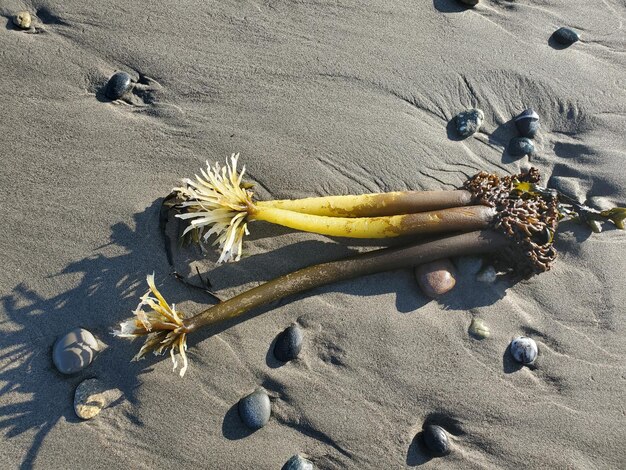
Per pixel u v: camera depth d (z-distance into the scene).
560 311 0.90
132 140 0.89
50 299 0.86
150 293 0.87
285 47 0.92
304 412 0.86
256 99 0.91
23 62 0.89
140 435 0.85
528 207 0.88
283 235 0.89
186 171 0.89
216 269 0.88
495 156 0.93
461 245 0.87
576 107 0.95
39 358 0.85
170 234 0.87
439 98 0.93
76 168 0.87
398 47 0.94
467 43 0.95
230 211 0.84
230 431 0.85
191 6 0.92
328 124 0.91
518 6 0.97
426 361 0.88
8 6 0.90
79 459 0.84
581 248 0.91
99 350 0.85
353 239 0.90
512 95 0.94
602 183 0.93
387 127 0.92
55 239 0.86
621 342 0.90
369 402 0.87
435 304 0.89
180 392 0.85
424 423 0.87
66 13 0.90
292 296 0.88
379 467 0.86
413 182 0.91
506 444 0.87
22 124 0.88
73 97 0.89
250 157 0.89
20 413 0.84
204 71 0.91
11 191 0.86
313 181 0.90
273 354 0.87
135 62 0.90
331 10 0.93
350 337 0.88
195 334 0.86
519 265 0.89
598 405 0.89
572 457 0.88
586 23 0.97
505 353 0.89
